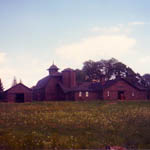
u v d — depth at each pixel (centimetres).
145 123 2488
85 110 3475
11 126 2312
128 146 1783
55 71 7350
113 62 10256
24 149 1681
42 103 4369
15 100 5412
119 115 2992
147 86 8431
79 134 2055
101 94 5772
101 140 1903
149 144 1836
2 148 1689
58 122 2523
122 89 5850
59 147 1712
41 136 1945
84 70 10419
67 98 5897
